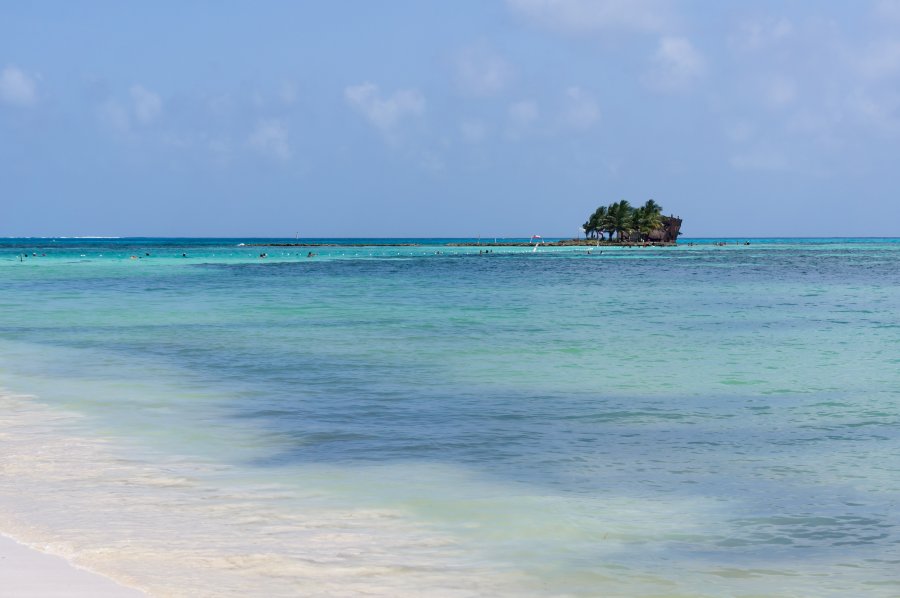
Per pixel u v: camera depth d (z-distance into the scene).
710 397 18.05
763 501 10.63
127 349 26.25
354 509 10.14
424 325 34.09
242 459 12.58
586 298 50.56
